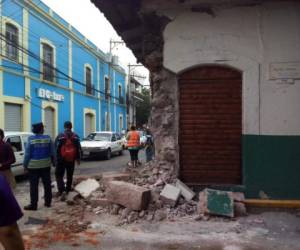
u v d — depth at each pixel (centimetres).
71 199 788
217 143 770
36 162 768
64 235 598
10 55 1956
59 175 870
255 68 745
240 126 761
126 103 4478
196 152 776
